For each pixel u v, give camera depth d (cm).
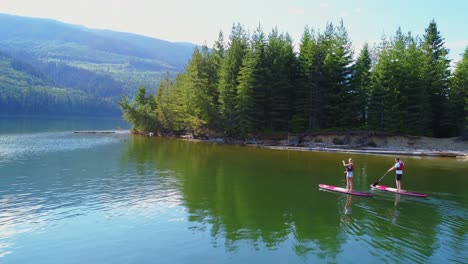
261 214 1945
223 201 2211
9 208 2009
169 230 1692
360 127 5909
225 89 6419
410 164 3831
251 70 6041
